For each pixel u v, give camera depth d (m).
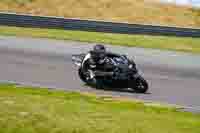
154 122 48.22
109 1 198.75
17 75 74.62
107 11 192.50
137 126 44.75
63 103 51.59
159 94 71.06
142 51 112.62
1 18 128.88
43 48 101.69
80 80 75.31
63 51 101.00
